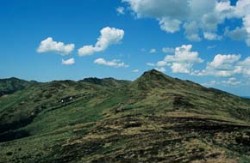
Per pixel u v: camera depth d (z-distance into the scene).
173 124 121.12
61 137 134.75
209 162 74.00
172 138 98.31
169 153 86.06
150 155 88.00
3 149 134.75
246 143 93.69
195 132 104.81
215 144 88.81
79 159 103.75
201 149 83.12
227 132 104.00
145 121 129.00
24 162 115.12
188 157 79.50
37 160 113.38
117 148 102.31
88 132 130.00
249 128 112.44
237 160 73.12
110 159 93.69
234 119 148.00
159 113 144.50
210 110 162.62
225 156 76.38
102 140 114.31
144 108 163.25
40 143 132.12
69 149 114.19
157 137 102.38
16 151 129.25
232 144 91.12
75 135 131.88
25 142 141.38
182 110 150.75
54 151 118.19
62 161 105.44
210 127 113.62
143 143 99.56
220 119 137.62
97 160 95.12
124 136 112.69
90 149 109.44
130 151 94.00
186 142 91.50
